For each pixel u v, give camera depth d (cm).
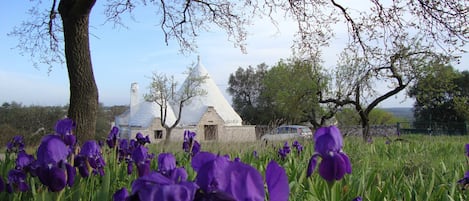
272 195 138
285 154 775
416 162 773
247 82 6744
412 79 2356
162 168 239
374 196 394
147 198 120
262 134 1516
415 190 443
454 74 2953
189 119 4506
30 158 383
